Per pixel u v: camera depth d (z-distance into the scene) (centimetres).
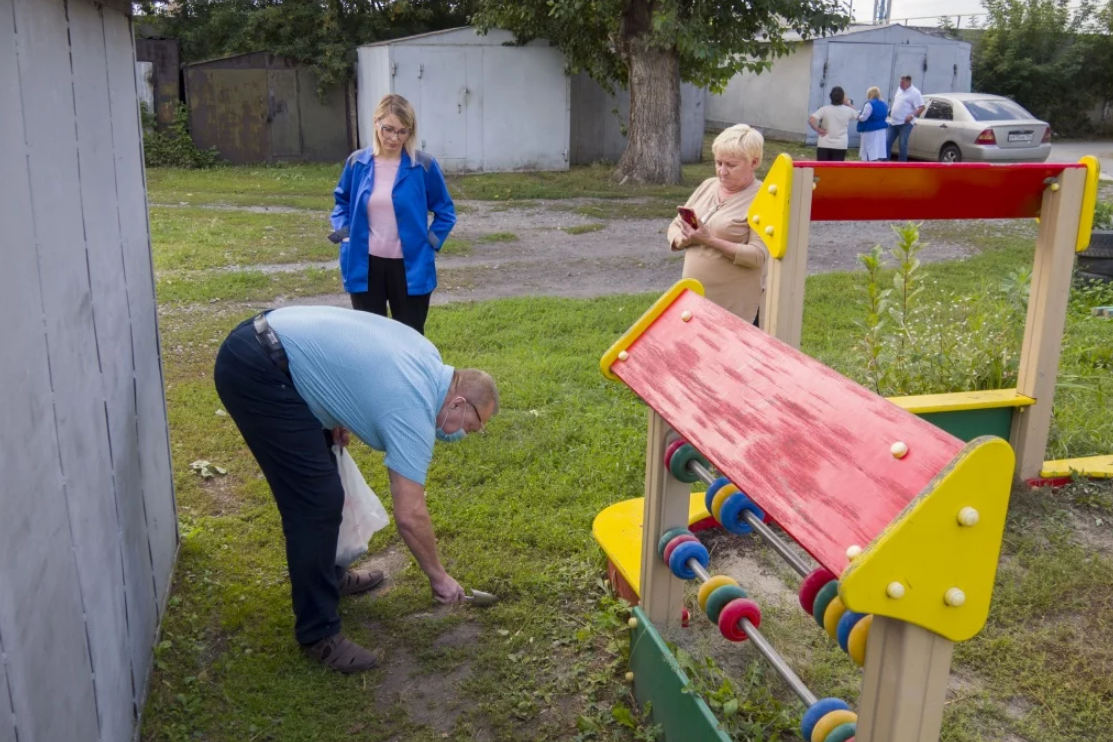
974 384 494
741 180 450
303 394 298
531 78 1827
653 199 1562
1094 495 442
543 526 412
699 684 272
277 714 301
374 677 318
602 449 496
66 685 221
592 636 338
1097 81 2922
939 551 167
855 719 222
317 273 951
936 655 180
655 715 288
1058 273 425
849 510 184
